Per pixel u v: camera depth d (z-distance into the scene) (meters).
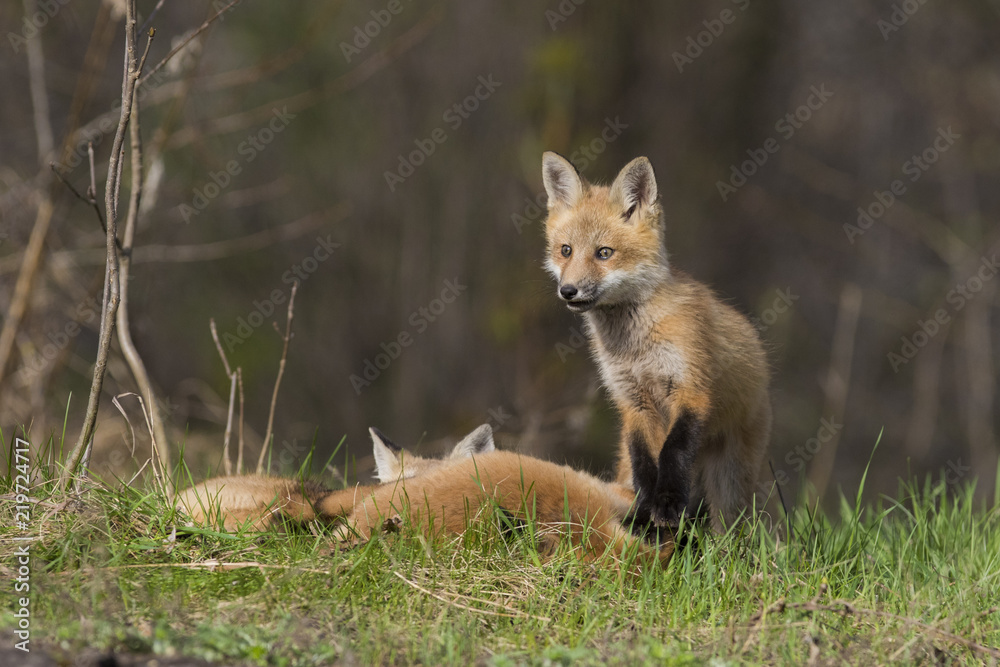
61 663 3.68
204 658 3.90
